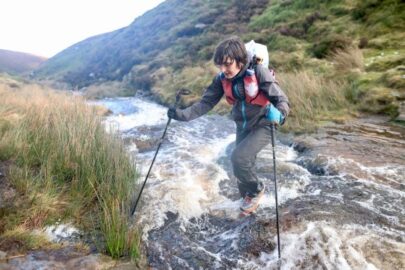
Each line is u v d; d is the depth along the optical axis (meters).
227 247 3.16
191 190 4.21
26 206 3.38
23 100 8.20
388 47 10.43
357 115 7.23
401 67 8.44
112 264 2.80
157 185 4.34
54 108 6.57
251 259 2.96
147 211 3.70
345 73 9.27
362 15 13.05
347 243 2.94
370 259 2.77
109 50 34.50
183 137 7.10
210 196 4.25
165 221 3.61
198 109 3.57
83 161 4.11
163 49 24.58
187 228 3.54
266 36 15.06
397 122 6.61
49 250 2.90
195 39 21.97
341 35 11.73
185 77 15.43
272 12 18.58
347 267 2.69
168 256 3.02
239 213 3.72
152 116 11.15
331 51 11.26
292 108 7.63
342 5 14.73
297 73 9.47
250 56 3.19
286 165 4.94
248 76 3.11
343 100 7.84
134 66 23.78
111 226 3.09
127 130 8.02
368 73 8.88
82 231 3.24
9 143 4.50
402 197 3.78
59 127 4.97
